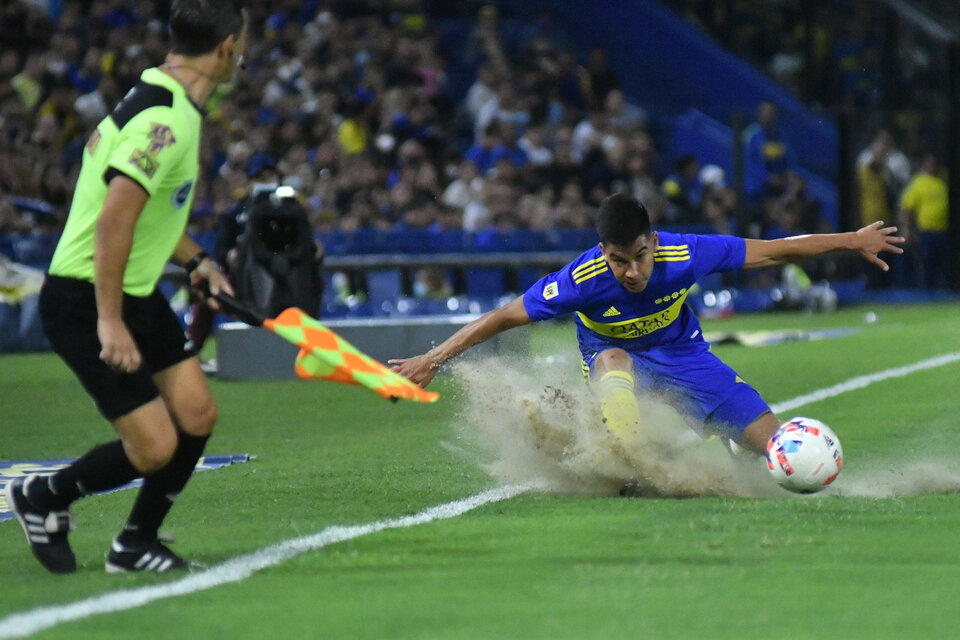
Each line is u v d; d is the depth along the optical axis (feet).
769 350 81.66
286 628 20.86
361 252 103.04
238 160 106.63
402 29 133.90
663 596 22.56
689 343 36.24
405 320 71.26
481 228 110.01
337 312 101.45
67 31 116.57
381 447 45.19
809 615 21.27
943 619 21.01
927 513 30.07
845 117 130.31
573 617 21.26
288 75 122.62
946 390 59.16
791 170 125.39
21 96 110.42
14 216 95.55
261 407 58.29
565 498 33.53
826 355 77.10
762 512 30.35
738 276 121.39
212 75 24.73
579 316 36.60
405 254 103.96
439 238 104.68
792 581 23.57
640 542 27.09
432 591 23.25
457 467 39.73
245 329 70.38
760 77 152.56
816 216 124.57
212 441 47.37
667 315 35.32
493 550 26.71
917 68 134.92
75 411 58.08
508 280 106.73
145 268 24.68
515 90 129.80
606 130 124.36
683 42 153.07
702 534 27.84
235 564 25.94
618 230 32.55
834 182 131.44
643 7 153.48
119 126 23.86
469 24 146.00
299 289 67.72
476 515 31.14
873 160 129.80
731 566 24.79
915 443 43.88
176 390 25.58
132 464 24.93
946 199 132.87
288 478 38.14
